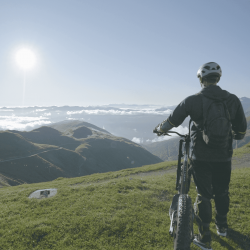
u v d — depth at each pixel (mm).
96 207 6836
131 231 5234
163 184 9352
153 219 5750
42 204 7691
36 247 4828
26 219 6367
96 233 5230
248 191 7117
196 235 3594
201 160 3057
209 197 3268
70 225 5680
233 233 4695
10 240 5156
